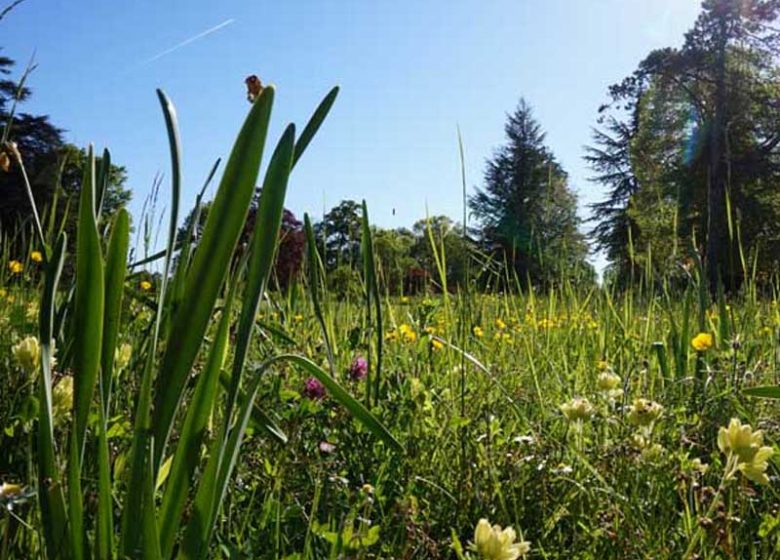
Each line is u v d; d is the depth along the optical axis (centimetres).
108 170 156
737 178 3591
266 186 107
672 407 267
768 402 269
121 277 105
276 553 142
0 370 193
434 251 344
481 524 120
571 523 188
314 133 131
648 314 396
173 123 110
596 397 280
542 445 213
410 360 312
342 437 217
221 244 96
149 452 93
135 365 195
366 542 140
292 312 357
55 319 157
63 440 138
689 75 4053
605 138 5044
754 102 3922
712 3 4138
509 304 488
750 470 151
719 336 340
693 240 385
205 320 97
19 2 207
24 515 129
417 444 221
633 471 195
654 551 161
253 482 180
